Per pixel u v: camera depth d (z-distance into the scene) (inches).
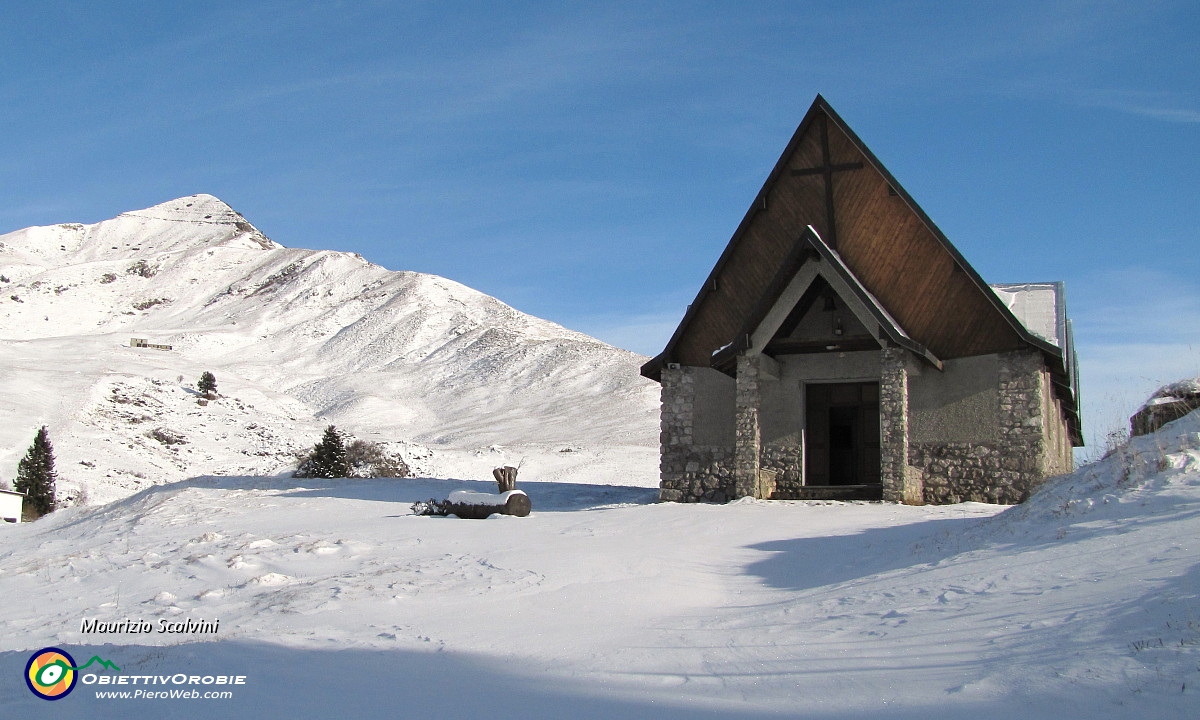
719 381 1047.0
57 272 6850.4
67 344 4503.0
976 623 368.2
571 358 4384.8
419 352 5000.0
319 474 1742.1
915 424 944.3
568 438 2859.3
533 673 358.6
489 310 5925.2
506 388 4094.5
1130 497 501.0
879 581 477.1
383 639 418.3
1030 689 290.4
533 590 510.6
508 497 860.0
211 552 695.7
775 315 944.9
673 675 347.3
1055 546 460.4
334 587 532.1
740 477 948.6
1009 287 1178.0
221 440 2716.5
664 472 1048.8
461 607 479.2
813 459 995.3
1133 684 278.1
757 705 306.0
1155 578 369.4
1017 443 898.1
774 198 1026.1
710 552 621.6
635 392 3695.9
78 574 678.5
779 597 485.7
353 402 3836.1
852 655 353.1
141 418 2731.3
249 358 5027.1
